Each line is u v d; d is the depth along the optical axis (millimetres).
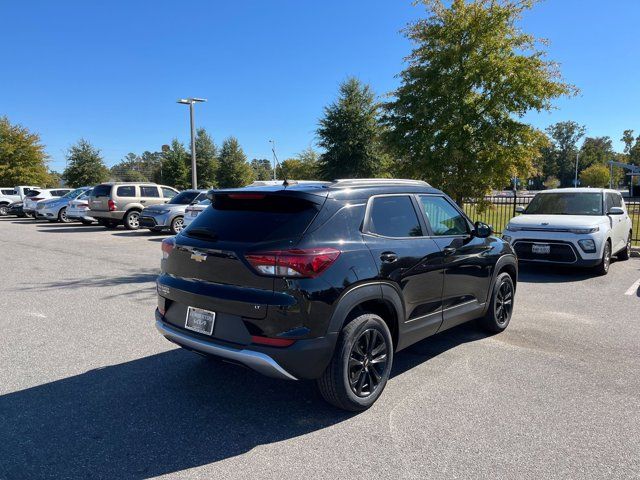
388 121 11562
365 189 3951
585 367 4527
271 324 3172
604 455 3041
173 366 4512
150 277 8875
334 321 3336
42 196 25062
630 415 3570
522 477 2805
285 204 3541
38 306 6699
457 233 4855
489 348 5066
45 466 2898
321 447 3137
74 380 4172
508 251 5629
